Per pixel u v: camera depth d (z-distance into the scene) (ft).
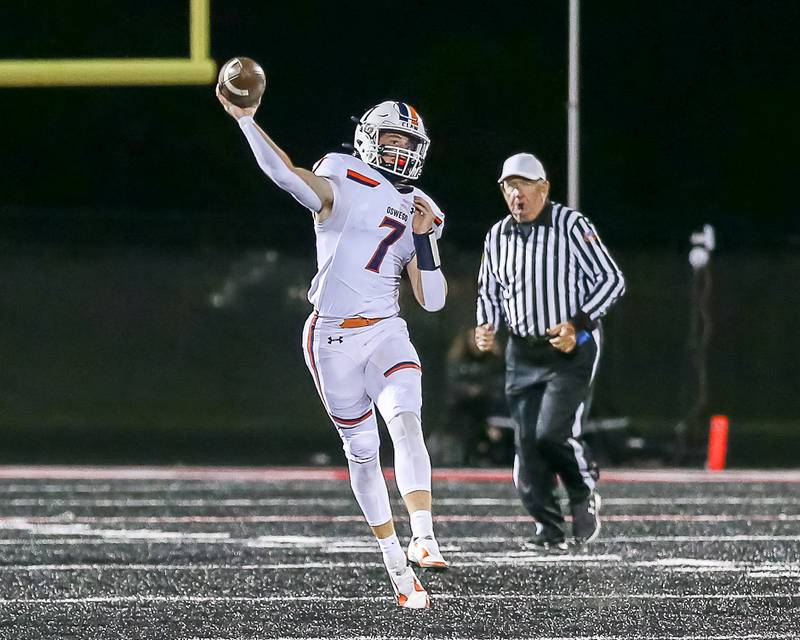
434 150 301.22
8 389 191.01
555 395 91.81
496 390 157.58
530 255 92.07
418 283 72.64
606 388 194.80
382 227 70.64
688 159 309.83
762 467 169.48
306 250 195.31
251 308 193.67
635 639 67.05
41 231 192.13
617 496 127.75
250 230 194.90
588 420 163.12
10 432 190.49
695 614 72.43
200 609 73.61
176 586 79.97
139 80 122.42
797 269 198.59
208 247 193.98
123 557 90.17
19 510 115.65
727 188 309.83
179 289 193.36
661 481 144.46
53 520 108.99
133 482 140.77
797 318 198.59
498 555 91.15
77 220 192.44
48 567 86.28
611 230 200.34
